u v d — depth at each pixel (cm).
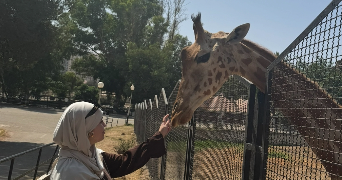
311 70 203
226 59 337
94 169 206
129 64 3903
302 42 205
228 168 309
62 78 4791
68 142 200
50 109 3575
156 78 3850
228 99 326
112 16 4341
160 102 695
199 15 356
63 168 194
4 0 1259
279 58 228
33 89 3953
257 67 329
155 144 263
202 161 376
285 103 239
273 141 238
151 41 4534
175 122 347
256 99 255
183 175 454
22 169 863
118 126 2606
